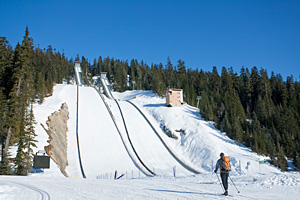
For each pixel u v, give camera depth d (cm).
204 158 5116
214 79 10800
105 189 1085
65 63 15150
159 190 1016
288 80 10669
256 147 5438
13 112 3409
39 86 6419
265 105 8175
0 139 3412
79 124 5922
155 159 5019
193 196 826
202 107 7419
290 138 5781
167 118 6956
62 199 842
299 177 1126
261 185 1097
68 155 4591
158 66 16275
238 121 6538
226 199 742
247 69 11331
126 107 8019
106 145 5178
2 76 3994
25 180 1608
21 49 3791
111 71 15538
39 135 3931
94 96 8512
